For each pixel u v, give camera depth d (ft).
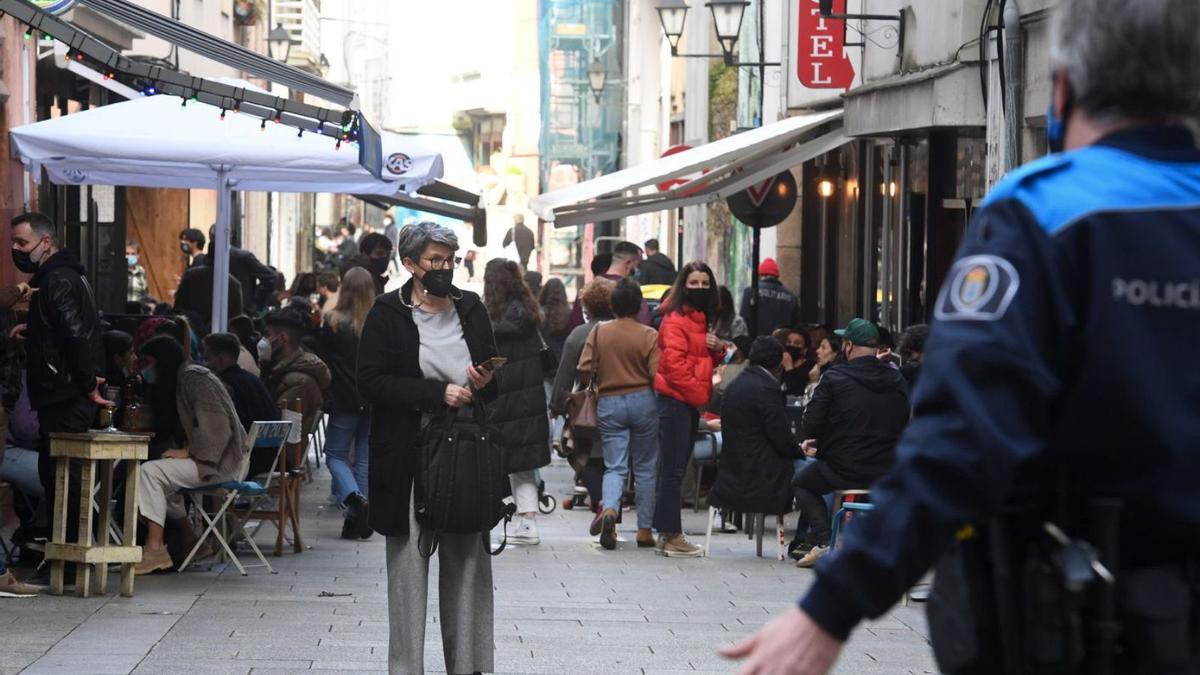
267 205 157.99
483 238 75.97
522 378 50.93
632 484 65.51
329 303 73.56
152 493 42.78
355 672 31.01
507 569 47.32
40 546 42.24
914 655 34.53
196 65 106.22
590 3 227.61
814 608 9.55
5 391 45.03
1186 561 10.00
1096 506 9.91
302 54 171.83
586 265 205.36
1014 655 10.01
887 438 47.19
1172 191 9.93
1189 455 9.77
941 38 62.54
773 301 82.07
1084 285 9.78
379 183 58.29
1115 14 10.04
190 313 63.21
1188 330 9.80
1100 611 9.87
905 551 9.37
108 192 82.23
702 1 138.31
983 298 9.62
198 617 36.88
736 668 32.63
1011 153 47.55
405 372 28.50
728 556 51.65
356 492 52.60
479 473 28.07
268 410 47.14
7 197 56.95
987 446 9.32
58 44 65.00
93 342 39.86
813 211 97.76
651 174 75.00
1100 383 9.76
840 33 78.43
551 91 226.99
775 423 49.96
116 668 30.86
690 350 51.55
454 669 29.01
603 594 42.75
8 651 32.35
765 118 108.06
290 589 41.65
